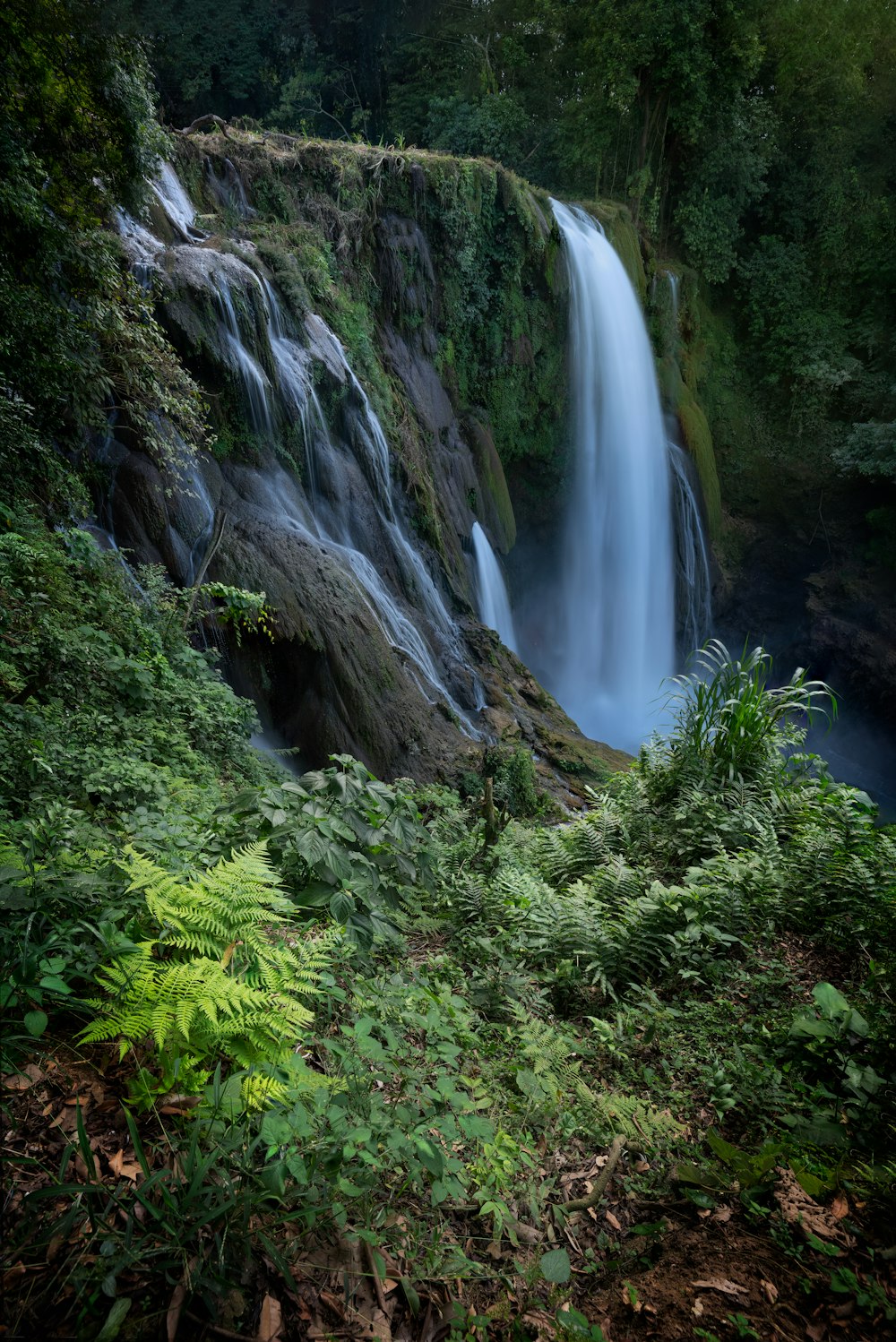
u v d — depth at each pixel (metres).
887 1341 2.07
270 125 28.47
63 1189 1.73
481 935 4.38
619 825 5.79
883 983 3.74
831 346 29.42
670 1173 2.65
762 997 3.78
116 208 12.23
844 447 27.77
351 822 3.65
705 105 27.05
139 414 10.29
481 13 25.38
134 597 9.32
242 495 12.52
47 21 8.16
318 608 12.05
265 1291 1.81
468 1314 1.96
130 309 10.34
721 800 5.89
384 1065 2.60
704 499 26.94
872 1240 2.36
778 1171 2.62
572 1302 2.13
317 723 11.73
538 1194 2.42
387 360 18.00
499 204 20.06
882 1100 2.92
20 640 6.31
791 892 4.59
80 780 4.62
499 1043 3.31
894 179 30.45
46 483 9.18
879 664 25.78
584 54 25.66
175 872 3.09
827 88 28.81
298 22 19.94
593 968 4.06
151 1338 1.65
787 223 30.67
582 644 25.22
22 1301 1.64
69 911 2.57
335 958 3.11
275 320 14.20
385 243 18.12
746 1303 2.14
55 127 9.05
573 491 24.09
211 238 14.09
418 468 17.28
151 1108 2.08
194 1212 1.84
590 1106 2.87
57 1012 2.29
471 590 18.84
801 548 29.41
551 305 21.95
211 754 7.76
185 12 17.34
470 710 15.23
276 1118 2.03
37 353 8.61
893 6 27.67
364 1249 1.99
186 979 2.13
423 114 27.11
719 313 30.98
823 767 6.41
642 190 27.28
